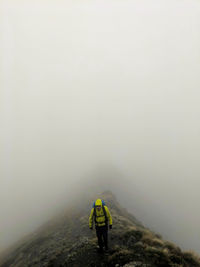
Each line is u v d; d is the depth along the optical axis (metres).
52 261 9.78
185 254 8.47
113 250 8.37
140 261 7.27
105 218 8.04
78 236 13.01
